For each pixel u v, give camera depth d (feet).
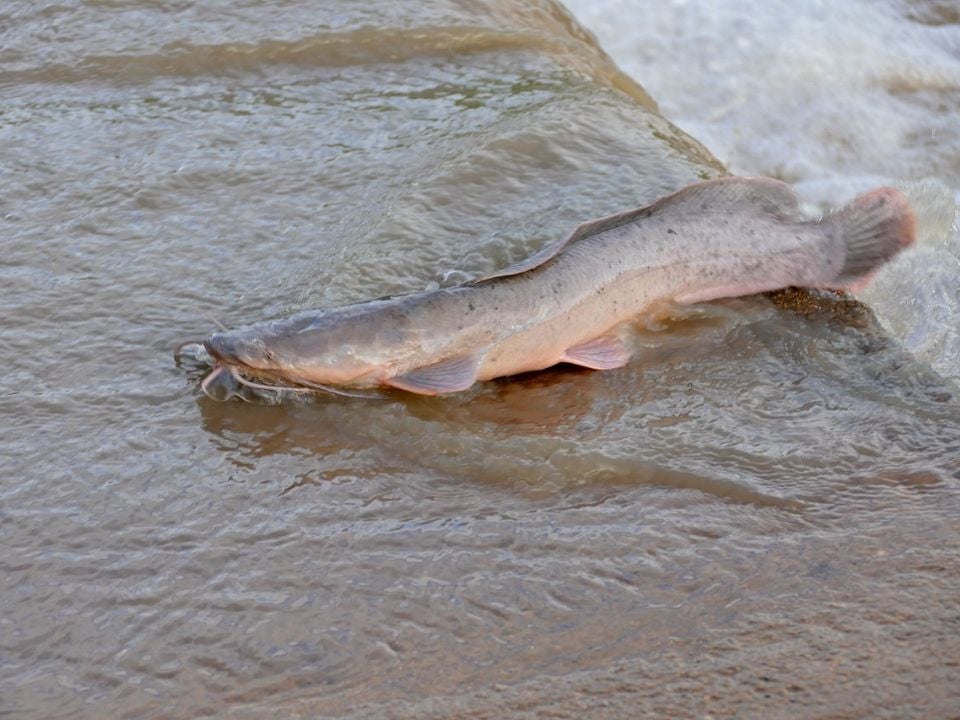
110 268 8.54
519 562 7.36
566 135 9.34
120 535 7.47
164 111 9.50
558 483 7.64
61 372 8.07
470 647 7.09
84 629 7.18
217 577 7.34
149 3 10.16
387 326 7.93
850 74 10.80
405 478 7.68
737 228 8.45
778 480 7.65
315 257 8.59
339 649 7.11
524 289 8.07
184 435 7.83
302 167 9.14
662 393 8.04
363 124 9.46
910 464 7.71
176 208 8.87
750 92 10.70
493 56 10.02
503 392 8.05
